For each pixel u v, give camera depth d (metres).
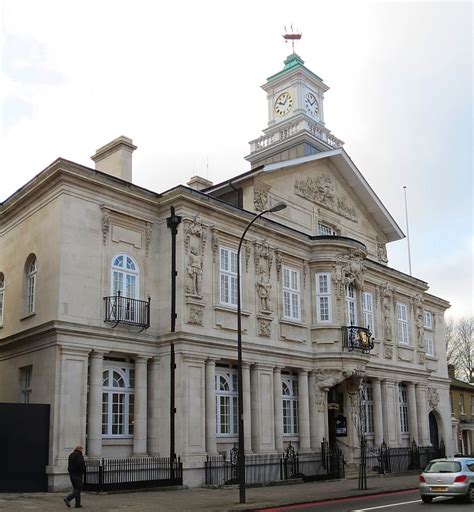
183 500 18.97
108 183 23.88
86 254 22.95
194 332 24.69
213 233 26.61
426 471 19.50
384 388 35.94
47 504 17.39
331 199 35.53
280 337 29.08
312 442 29.78
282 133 37.81
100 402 22.30
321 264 31.61
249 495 20.89
